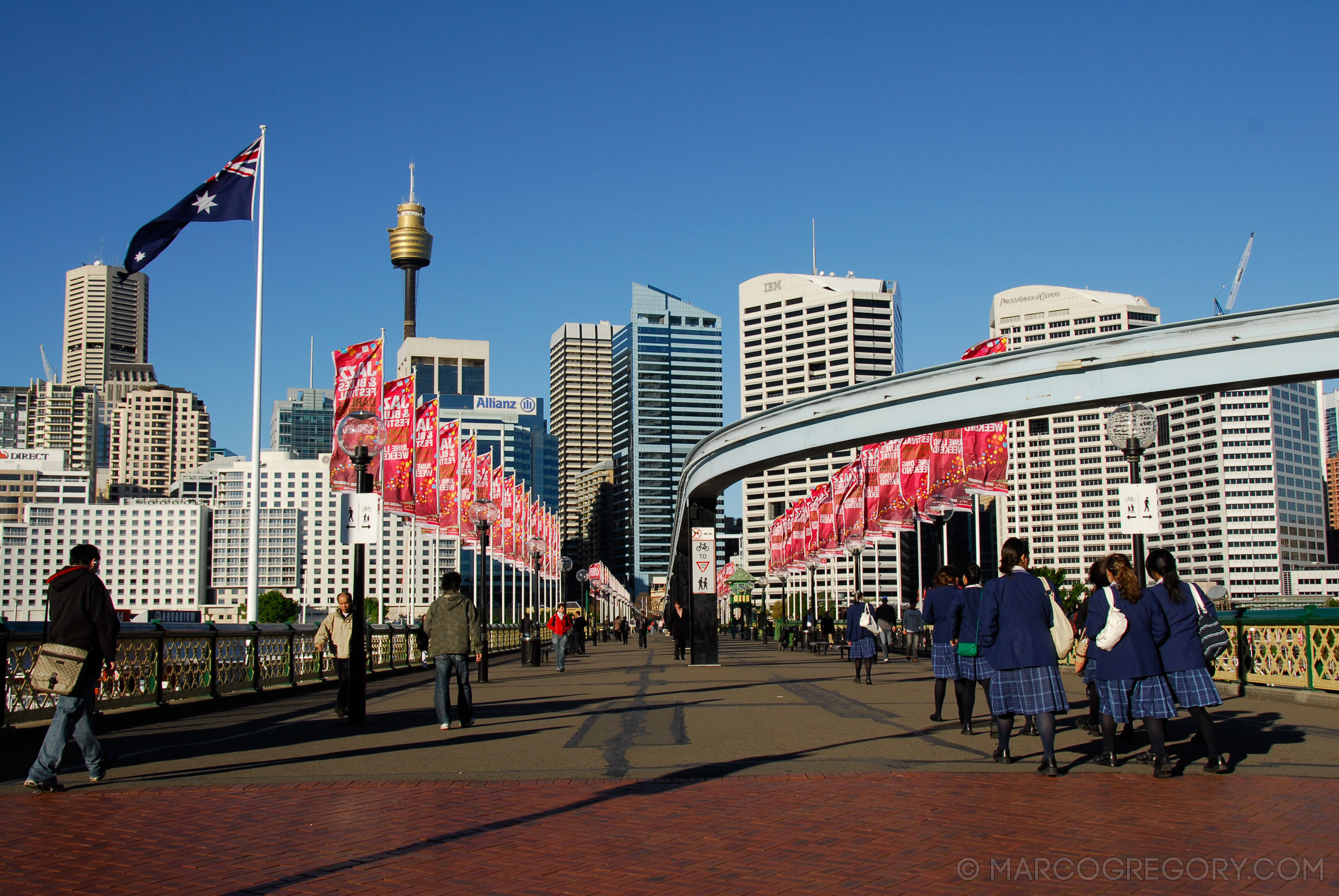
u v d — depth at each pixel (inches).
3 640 517.3
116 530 7460.6
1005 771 390.0
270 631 828.0
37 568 7303.2
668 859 265.0
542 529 2763.3
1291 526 6171.3
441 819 315.9
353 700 595.8
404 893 238.8
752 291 6845.5
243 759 452.8
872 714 611.5
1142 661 379.2
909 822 302.5
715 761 424.5
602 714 633.0
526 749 475.5
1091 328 7130.9
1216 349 795.4
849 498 1790.1
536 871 255.1
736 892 235.9
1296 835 282.8
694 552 1259.8
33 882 251.3
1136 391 833.5
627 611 5610.2
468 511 1807.3
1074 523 6432.1
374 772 410.6
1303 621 635.5
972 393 933.2
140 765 438.0
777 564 2741.1
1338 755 422.6
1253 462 6067.9
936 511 1582.2
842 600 4955.7
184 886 246.5
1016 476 6604.3
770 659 1457.9
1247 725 525.0
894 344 6584.6
